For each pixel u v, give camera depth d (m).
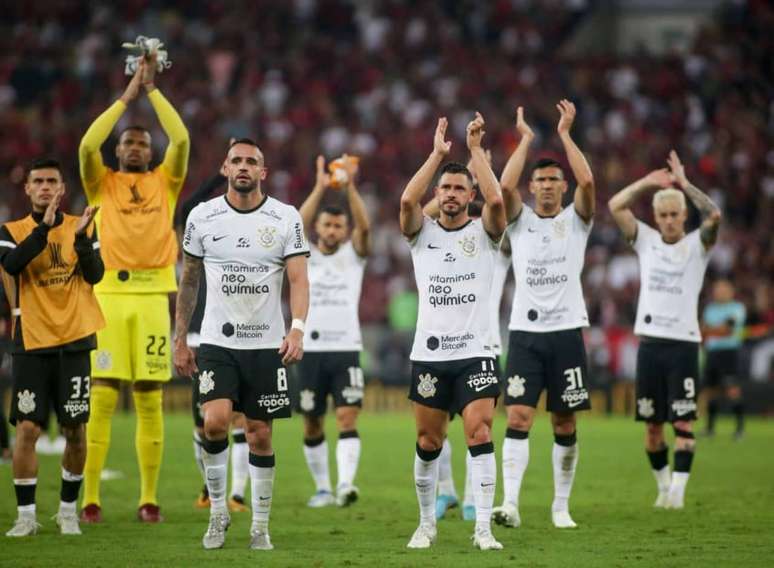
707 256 39.28
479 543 28.83
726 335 63.53
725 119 118.69
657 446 39.59
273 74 121.81
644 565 26.45
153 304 35.00
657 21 135.50
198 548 28.81
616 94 123.31
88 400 30.83
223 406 28.52
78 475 31.34
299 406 40.12
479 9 136.88
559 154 111.38
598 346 84.44
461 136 113.81
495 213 29.02
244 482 37.62
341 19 135.38
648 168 110.44
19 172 32.28
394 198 107.00
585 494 41.62
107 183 35.47
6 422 48.03
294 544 29.88
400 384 83.38
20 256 29.44
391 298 94.38
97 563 26.39
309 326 40.25
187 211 37.19
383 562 26.56
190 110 114.56
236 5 132.88
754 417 80.69
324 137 112.62
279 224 29.09
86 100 117.62
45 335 30.25
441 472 37.22
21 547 28.75
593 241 98.12
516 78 122.81
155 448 34.78
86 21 130.00
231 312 28.91
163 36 127.62
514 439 33.94
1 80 121.81
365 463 50.81
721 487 43.84
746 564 26.73
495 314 36.38
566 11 137.12
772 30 129.25
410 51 128.75
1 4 128.88
